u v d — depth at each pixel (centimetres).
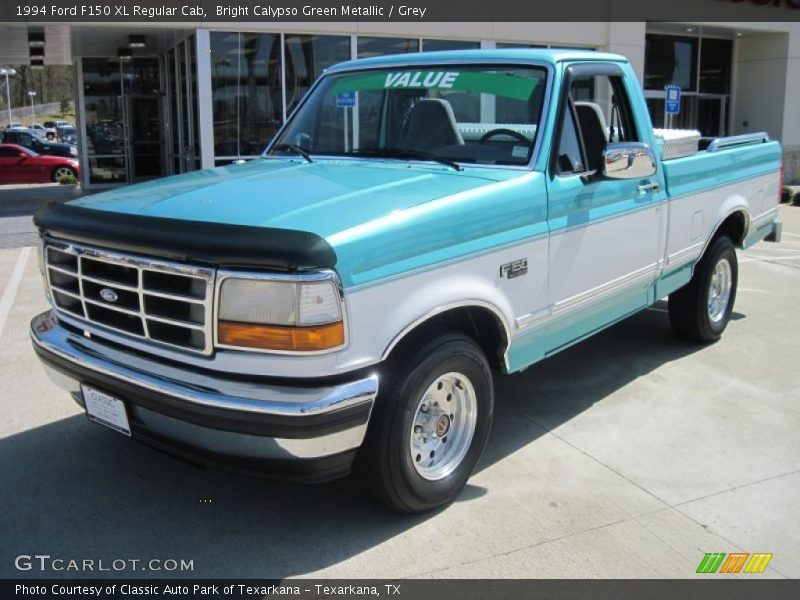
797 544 343
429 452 358
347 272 296
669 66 2209
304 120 500
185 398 301
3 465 404
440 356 339
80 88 1941
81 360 342
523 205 380
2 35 1488
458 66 450
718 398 510
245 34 1364
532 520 358
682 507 372
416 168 410
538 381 541
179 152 1719
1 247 1036
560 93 414
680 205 527
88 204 362
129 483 387
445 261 337
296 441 293
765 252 1061
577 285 429
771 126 2259
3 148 2325
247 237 289
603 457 424
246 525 351
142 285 316
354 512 363
